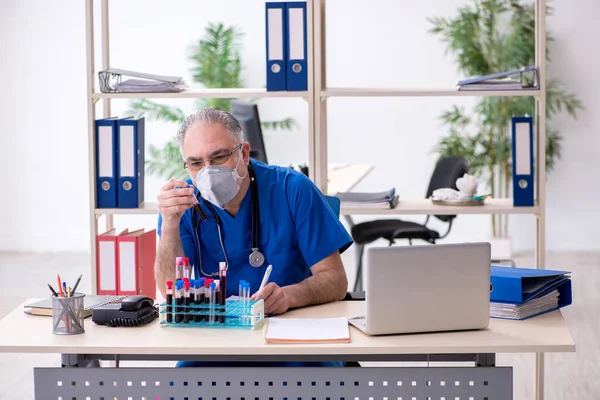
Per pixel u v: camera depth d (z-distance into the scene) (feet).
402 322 7.72
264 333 7.82
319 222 9.37
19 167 24.39
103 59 13.28
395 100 23.76
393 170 23.99
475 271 7.80
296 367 7.84
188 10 23.67
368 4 23.52
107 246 11.32
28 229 24.56
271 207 9.37
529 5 22.53
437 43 23.45
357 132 23.95
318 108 12.50
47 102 24.11
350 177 16.99
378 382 7.86
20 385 13.76
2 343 7.54
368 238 17.28
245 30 23.66
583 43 22.99
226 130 8.76
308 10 12.31
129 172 12.42
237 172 8.86
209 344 7.46
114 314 8.14
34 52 23.97
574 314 17.48
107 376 7.91
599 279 20.40
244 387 7.86
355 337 7.70
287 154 24.12
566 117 23.36
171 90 12.42
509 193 22.88
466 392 7.86
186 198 8.79
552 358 15.01
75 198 24.44
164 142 23.86
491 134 22.84
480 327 7.91
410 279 7.67
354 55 23.70
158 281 9.13
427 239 17.33
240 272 9.43
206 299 8.13
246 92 12.51
